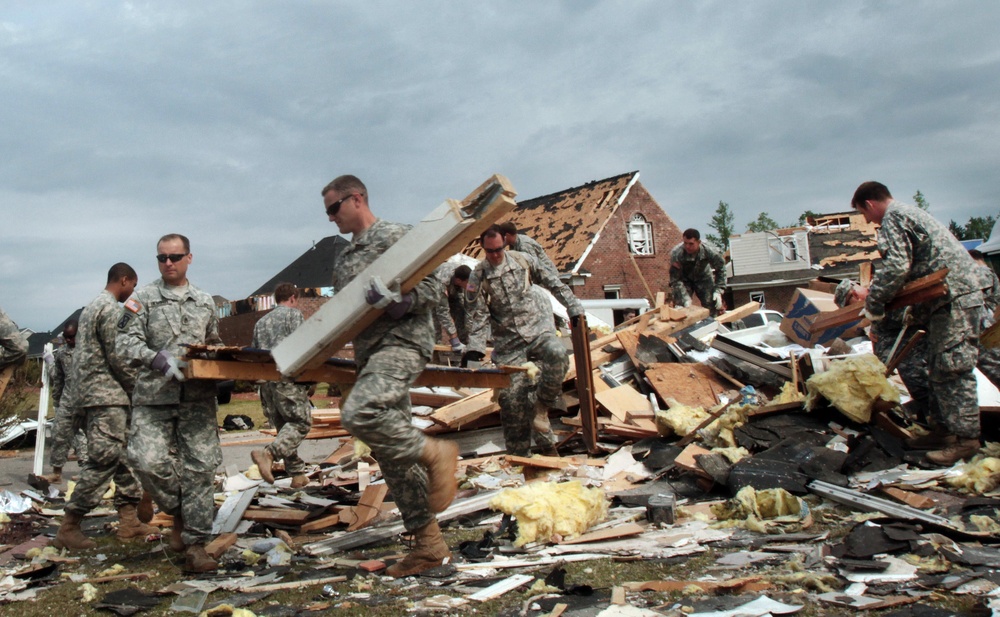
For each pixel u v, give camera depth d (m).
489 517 5.34
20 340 6.20
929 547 3.79
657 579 3.66
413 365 3.91
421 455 3.87
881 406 6.16
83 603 3.87
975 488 4.97
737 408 6.56
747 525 4.59
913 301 5.72
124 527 5.66
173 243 4.73
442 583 3.82
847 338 10.70
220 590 3.95
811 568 3.65
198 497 4.49
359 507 5.52
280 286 7.51
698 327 11.32
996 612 2.90
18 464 11.01
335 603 3.57
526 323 6.75
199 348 3.99
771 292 44.31
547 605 3.33
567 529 4.51
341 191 4.04
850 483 5.34
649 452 6.86
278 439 6.90
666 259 38.47
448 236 3.46
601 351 9.84
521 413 6.81
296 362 3.90
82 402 5.31
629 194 38.00
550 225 39.53
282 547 4.80
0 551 5.34
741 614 3.05
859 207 6.08
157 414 4.52
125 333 4.50
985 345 6.16
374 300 3.61
